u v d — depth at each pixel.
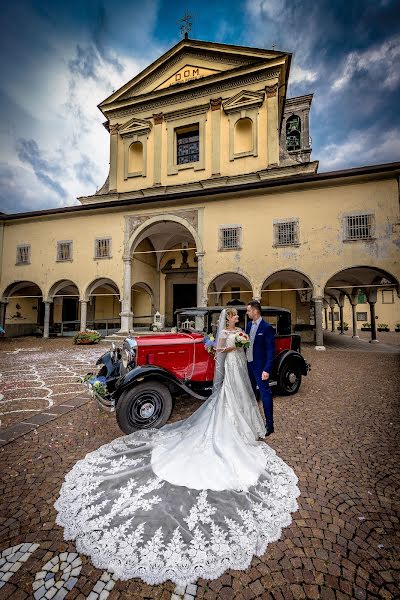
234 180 15.83
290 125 27.08
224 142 16.58
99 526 2.05
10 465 3.03
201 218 14.14
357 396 5.58
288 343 5.74
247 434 3.29
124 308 15.23
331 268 12.08
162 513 2.16
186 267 19.31
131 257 15.48
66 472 2.88
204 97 17.30
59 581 1.66
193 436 3.02
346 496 2.51
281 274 14.80
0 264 17.44
